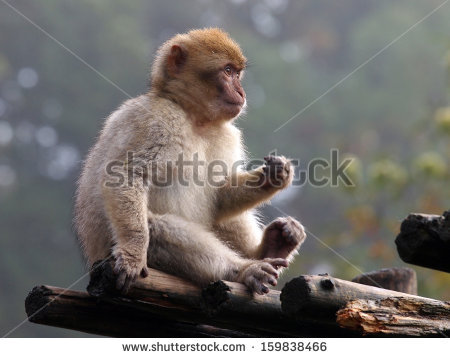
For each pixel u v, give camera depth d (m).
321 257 16.81
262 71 33.00
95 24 31.66
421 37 33.50
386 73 33.62
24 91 30.70
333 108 32.06
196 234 7.35
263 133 30.80
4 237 27.98
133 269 6.61
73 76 30.83
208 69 8.48
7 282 26.98
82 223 8.13
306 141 30.95
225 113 8.44
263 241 8.16
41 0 31.58
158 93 8.41
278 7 39.50
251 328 6.83
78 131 30.50
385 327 5.92
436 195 13.58
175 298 6.71
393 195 13.02
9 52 31.14
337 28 38.62
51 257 28.25
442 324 5.98
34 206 28.95
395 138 31.30
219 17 37.34
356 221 13.72
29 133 30.73
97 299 6.84
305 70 34.31
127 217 7.15
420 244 5.65
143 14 35.25
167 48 8.78
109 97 30.77
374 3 38.97
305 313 6.05
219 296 6.54
